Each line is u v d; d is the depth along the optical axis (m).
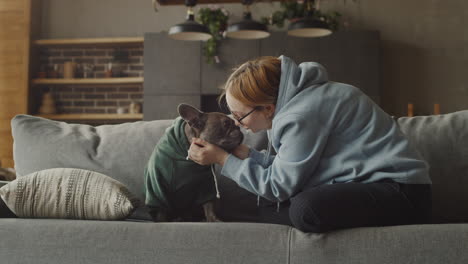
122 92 6.86
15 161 1.95
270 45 6.03
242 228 1.26
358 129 1.43
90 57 6.91
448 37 6.41
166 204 1.65
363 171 1.40
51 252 1.31
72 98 6.91
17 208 1.55
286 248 1.21
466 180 1.78
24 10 6.58
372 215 1.31
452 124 1.86
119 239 1.29
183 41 6.16
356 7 6.56
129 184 1.85
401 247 1.16
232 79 1.54
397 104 6.42
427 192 1.42
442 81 6.38
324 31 4.47
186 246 1.26
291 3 5.92
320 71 1.51
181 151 1.67
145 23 6.82
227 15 6.09
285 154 1.41
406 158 1.39
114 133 2.00
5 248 1.33
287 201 1.55
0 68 6.54
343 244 1.19
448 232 1.16
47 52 6.93
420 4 6.49
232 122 1.61
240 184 1.51
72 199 1.53
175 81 6.14
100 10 6.90
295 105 1.44
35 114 6.71
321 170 1.44
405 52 6.46
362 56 5.95
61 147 1.92
